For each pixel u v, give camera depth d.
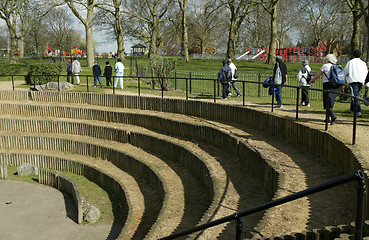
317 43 69.81
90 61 39.88
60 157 15.68
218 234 6.48
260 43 85.25
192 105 16.45
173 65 23.47
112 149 15.19
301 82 14.16
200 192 10.41
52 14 75.06
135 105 18.81
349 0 37.12
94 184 14.09
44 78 25.03
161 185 11.16
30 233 10.65
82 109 18.92
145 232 9.34
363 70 11.15
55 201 12.90
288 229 5.53
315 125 9.95
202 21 76.19
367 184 5.74
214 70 39.50
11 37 48.66
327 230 4.81
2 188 14.10
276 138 11.42
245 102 16.03
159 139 14.47
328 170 8.07
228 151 12.03
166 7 50.41
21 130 18.62
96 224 11.12
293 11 71.38
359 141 7.91
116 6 47.81
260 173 9.12
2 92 21.48
